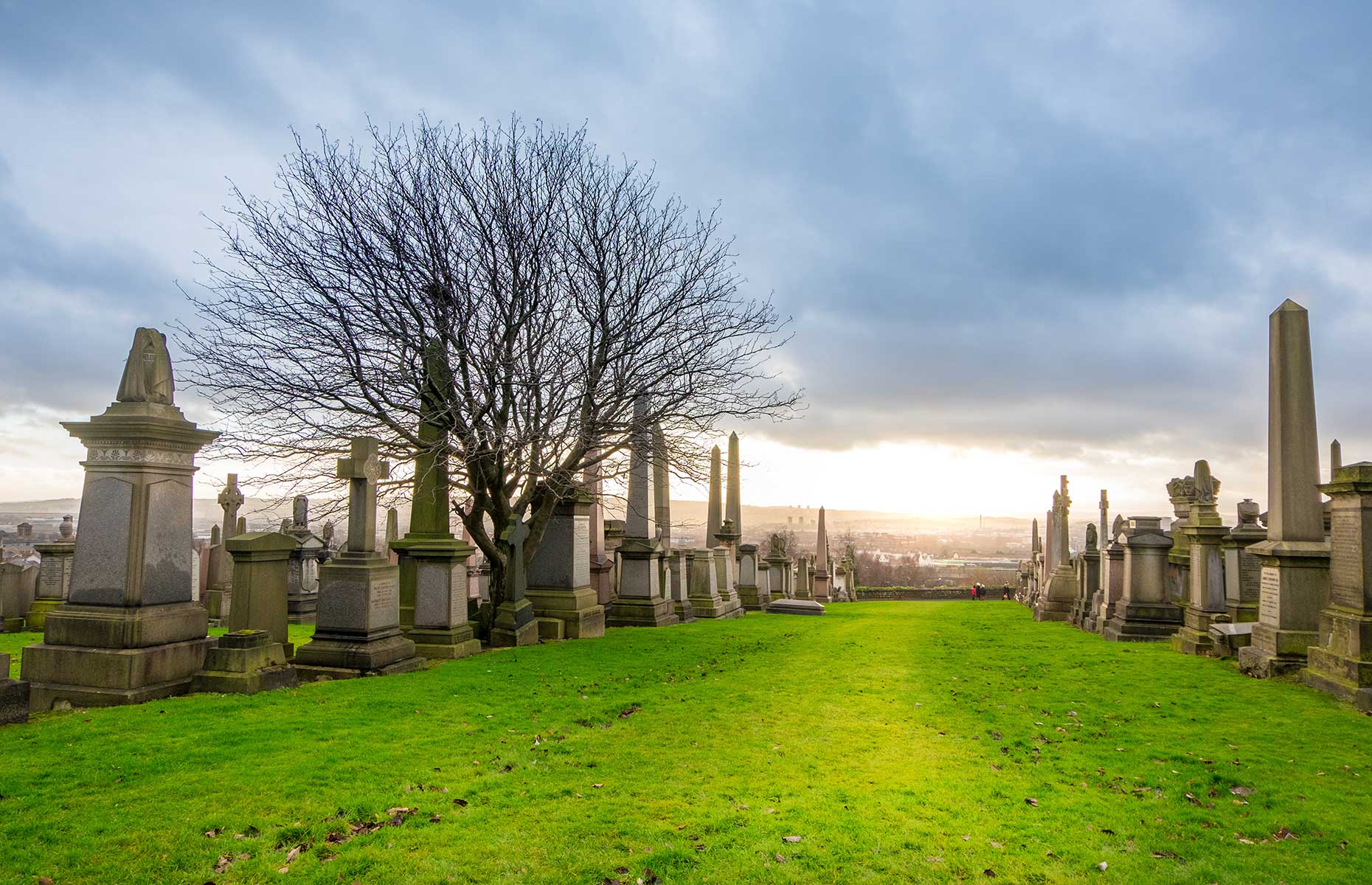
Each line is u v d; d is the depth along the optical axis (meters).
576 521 18.16
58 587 17.98
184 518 10.12
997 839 5.63
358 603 11.57
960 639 18.17
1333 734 8.48
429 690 10.05
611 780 6.68
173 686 9.66
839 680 11.75
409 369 14.89
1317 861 5.31
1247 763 7.47
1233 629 14.08
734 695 10.45
